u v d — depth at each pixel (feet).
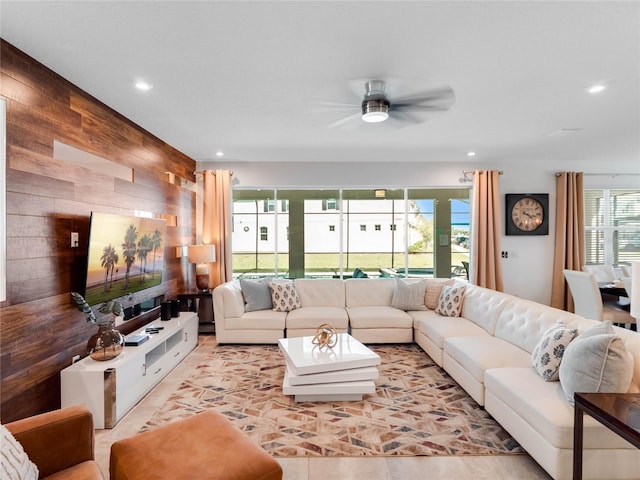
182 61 7.59
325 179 18.07
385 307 15.24
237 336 13.88
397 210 18.61
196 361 12.15
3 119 5.19
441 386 10.09
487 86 8.90
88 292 8.55
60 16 5.97
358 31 6.48
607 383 5.76
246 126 12.12
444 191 18.62
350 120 11.49
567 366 6.30
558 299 18.02
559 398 6.46
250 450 4.86
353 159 17.54
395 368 11.51
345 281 16.19
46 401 7.61
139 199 11.94
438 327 11.78
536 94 9.45
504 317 10.55
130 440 5.06
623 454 5.65
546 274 18.42
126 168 11.20
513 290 18.34
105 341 8.34
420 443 7.26
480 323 11.88
